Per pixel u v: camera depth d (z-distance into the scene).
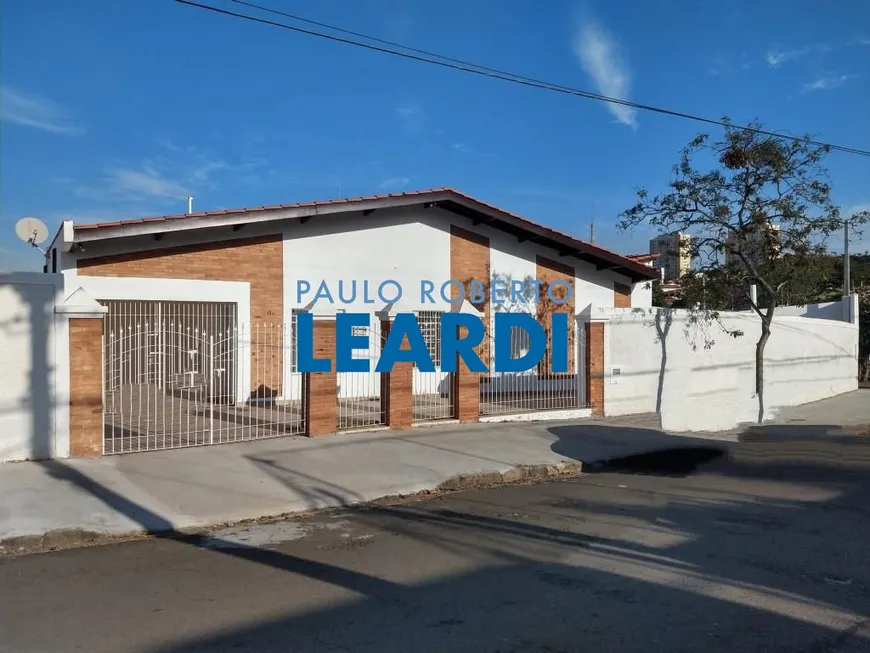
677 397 16.05
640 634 4.33
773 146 13.19
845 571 5.55
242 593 5.16
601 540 6.52
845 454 11.74
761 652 4.07
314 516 7.66
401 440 11.23
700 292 14.80
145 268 13.99
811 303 27.58
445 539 6.64
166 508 7.48
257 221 14.45
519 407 14.62
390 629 4.45
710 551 6.12
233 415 13.02
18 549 6.39
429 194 16.39
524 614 4.67
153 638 4.34
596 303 19.77
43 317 8.95
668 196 14.11
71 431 9.12
